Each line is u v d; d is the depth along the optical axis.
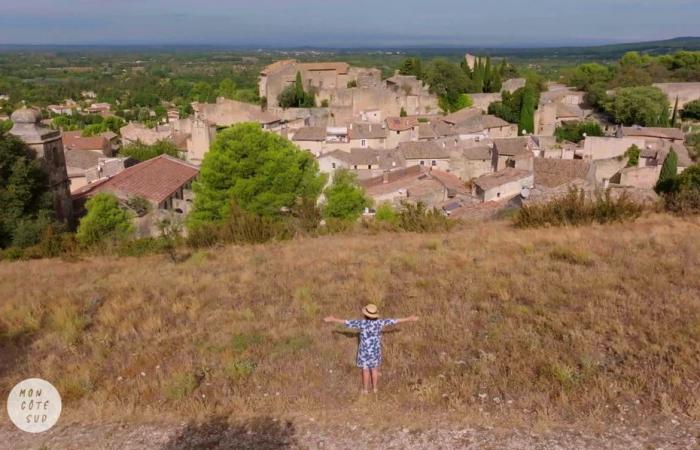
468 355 9.70
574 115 80.88
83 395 9.28
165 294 14.38
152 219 33.50
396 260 15.77
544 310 11.00
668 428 7.36
